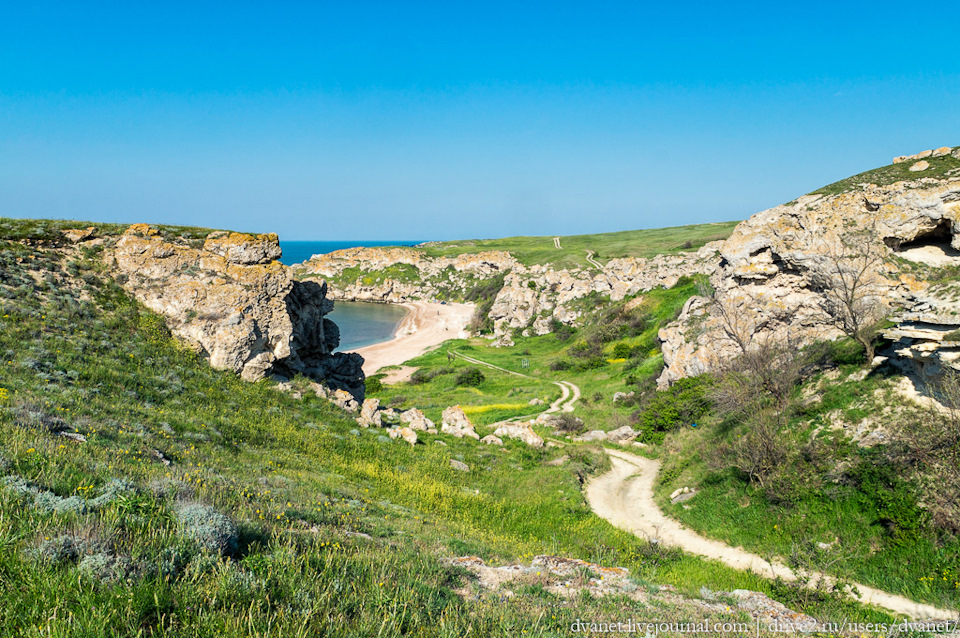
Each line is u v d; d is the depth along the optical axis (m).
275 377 27.38
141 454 12.61
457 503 19.86
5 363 16.72
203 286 25.78
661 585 12.71
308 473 17.86
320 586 6.86
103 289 24.97
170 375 21.95
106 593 5.17
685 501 22.66
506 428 34.00
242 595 5.91
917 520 15.15
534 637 6.93
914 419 17.55
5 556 5.48
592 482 27.41
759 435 21.11
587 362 64.75
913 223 31.28
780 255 36.28
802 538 17.23
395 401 55.97
